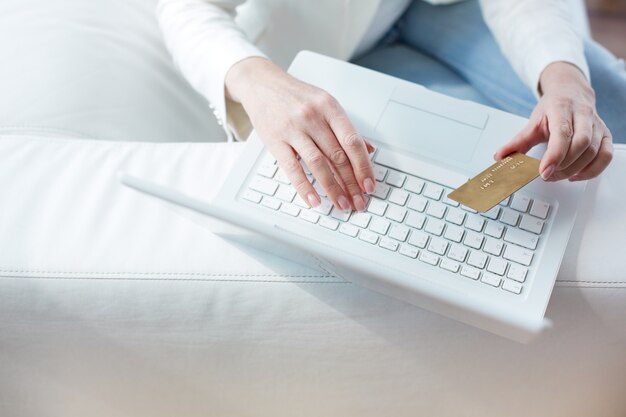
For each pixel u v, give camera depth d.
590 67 1.15
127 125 1.02
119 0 1.19
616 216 0.82
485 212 0.80
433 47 1.36
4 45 1.06
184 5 1.08
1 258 0.79
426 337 0.80
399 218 0.80
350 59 1.37
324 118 0.85
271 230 0.67
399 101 0.92
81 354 0.83
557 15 1.10
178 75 1.15
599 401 0.86
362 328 0.80
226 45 1.00
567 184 0.83
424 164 0.85
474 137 0.88
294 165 0.83
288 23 1.18
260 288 0.79
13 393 0.86
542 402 0.86
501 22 1.15
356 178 0.82
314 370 0.83
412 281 0.65
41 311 0.80
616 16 2.32
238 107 1.04
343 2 1.16
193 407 0.88
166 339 0.81
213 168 0.88
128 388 0.86
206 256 0.80
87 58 1.06
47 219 0.83
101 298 0.79
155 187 0.68
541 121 0.86
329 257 0.67
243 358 0.82
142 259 0.80
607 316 0.78
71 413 0.89
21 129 0.95
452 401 0.86
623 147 0.90
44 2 1.14
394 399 0.86
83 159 0.89
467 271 0.76
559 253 0.77
